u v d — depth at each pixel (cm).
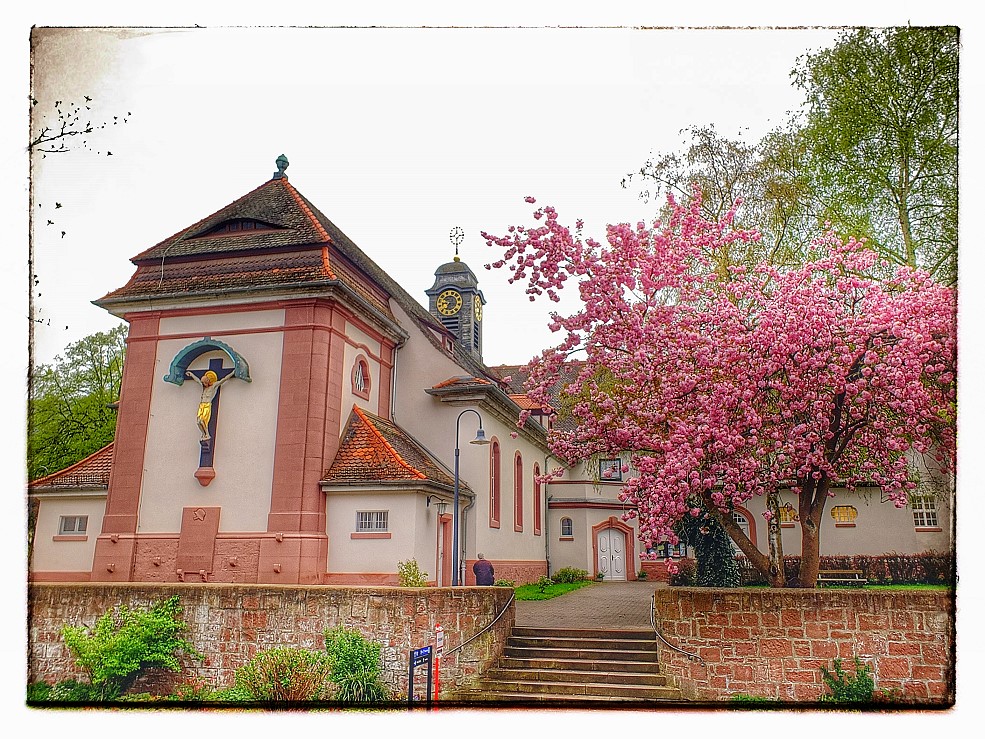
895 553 2333
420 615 1200
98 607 1269
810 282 1329
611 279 1383
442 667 1199
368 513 1636
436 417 2080
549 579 2827
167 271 1844
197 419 1688
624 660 1298
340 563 1620
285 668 1160
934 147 1478
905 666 1128
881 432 1290
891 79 1534
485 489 2055
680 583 2177
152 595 1270
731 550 1823
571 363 1448
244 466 1645
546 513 3009
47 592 1280
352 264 1973
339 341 1755
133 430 1716
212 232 1947
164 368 1742
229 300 1727
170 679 1238
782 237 1612
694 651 1196
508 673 1278
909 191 1530
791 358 1251
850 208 1564
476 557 1986
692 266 1495
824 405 1245
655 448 1337
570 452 1441
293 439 1631
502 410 2297
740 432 1254
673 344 1311
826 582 2209
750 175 1656
